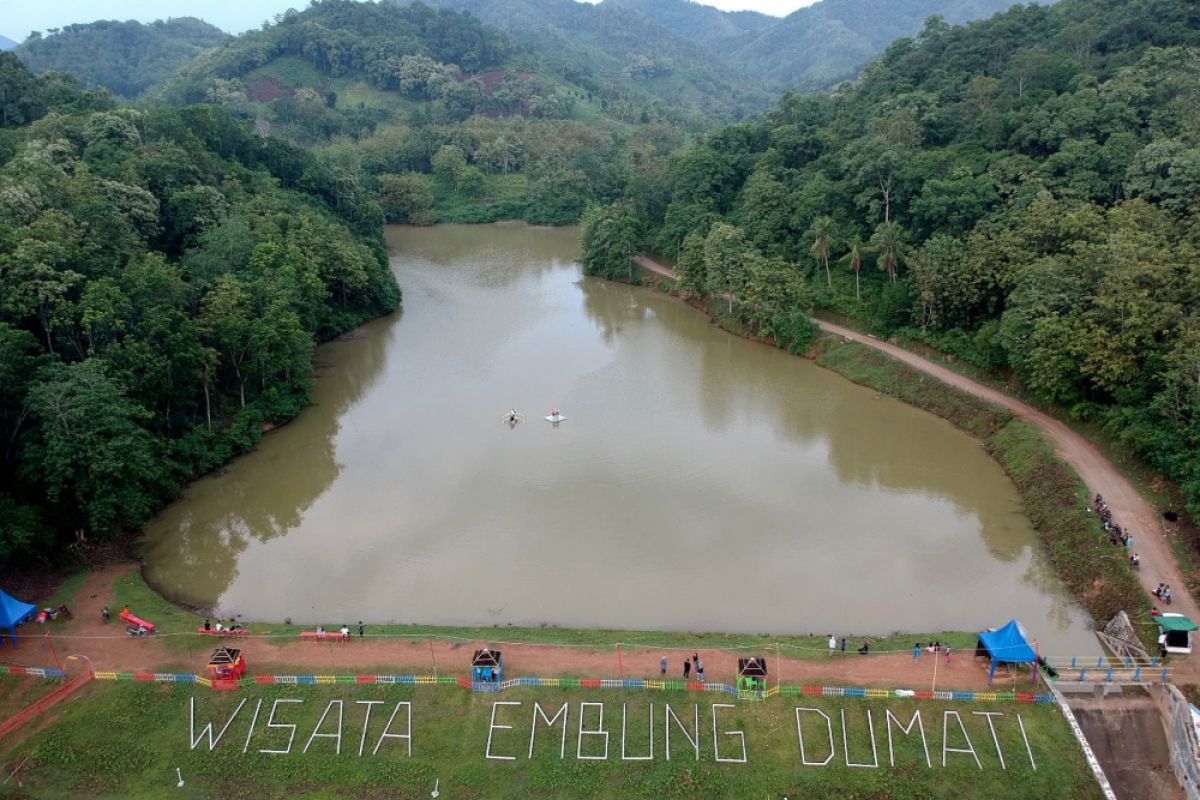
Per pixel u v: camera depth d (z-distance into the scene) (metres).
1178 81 111.69
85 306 74.00
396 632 57.50
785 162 156.62
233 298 92.00
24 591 62.34
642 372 114.25
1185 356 67.62
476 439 92.06
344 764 46.53
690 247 144.00
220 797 45.22
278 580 65.81
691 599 62.06
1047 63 129.88
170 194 116.06
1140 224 90.31
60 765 46.88
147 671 53.00
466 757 46.59
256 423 91.94
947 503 76.31
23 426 67.50
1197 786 43.25
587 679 51.25
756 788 44.72
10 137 116.56
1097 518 67.56
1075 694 49.59
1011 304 93.38
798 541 70.06
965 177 111.75
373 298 141.25
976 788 44.38
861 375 108.62
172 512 76.88
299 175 169.38
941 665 52.44
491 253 198.75
